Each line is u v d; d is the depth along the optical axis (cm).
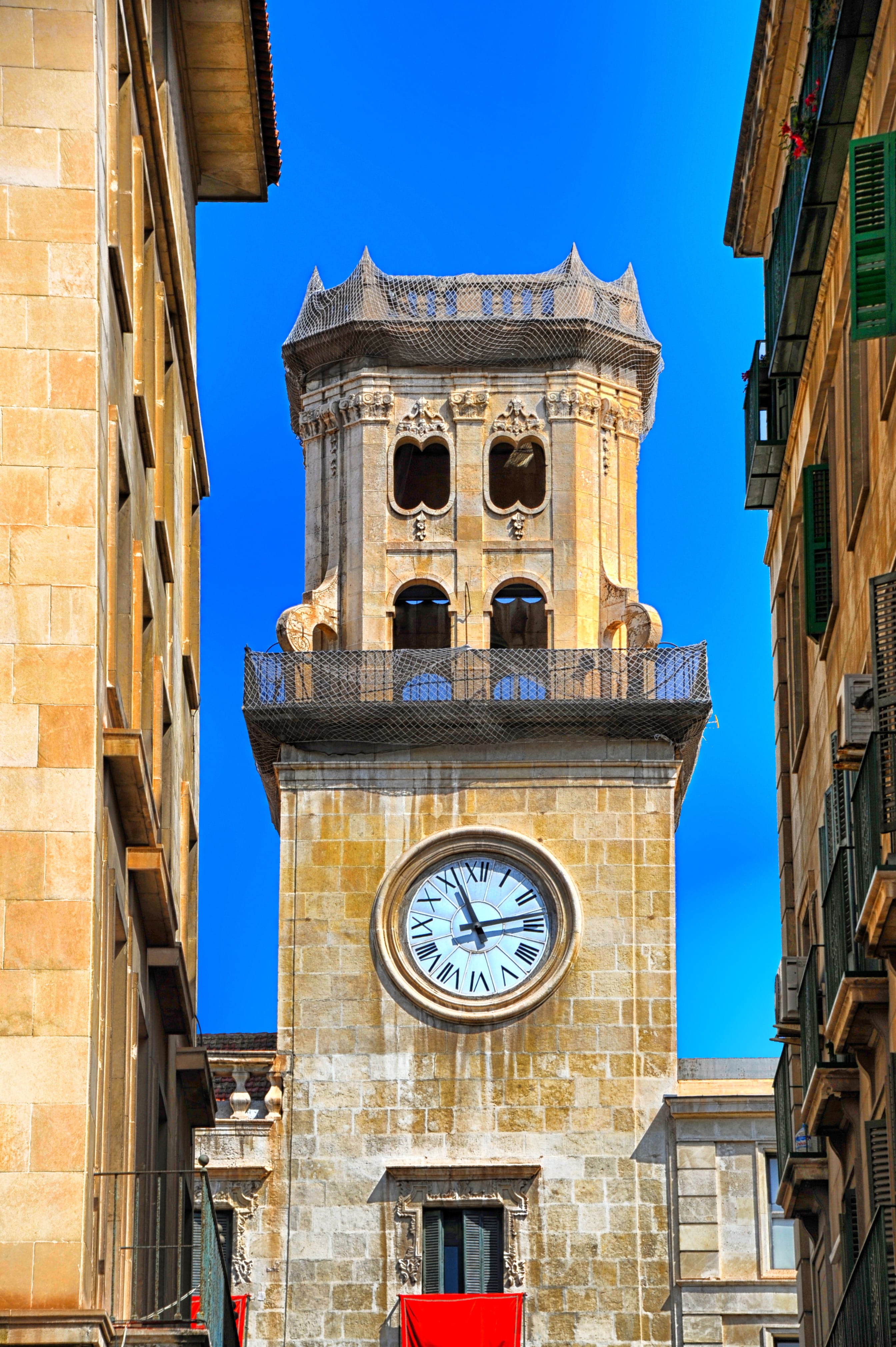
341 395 7719
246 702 7131
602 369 7725
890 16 3428
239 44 4447
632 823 7062
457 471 7588
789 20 4559
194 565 4581
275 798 7438
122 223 3553
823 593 4281
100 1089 3109
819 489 4281
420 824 7081
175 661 4162
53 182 3083
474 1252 6725
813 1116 4059
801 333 4341
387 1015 6925
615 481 7662
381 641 7438
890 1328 3167
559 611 7438
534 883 7031
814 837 4559
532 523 7538
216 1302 3525
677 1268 6675
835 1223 4388
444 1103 6844
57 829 2930
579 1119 6812
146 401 3656
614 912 6994
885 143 3144
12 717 2956
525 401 7669
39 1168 2827
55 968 2888
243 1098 6856
